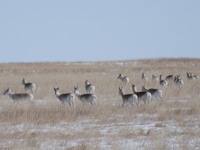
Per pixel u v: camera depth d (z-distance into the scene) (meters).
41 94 115.31
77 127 69.38
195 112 82.75
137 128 67.25
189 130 64.25
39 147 53.12
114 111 85.06
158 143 53.22
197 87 126.25
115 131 64.69
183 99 103.88
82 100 94.81
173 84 137.38
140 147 52.59
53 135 61.09
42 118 77.00
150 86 131.25
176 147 52.25
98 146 52.41
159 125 69.31
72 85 131.75
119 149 50.66
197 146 52.97
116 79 151.88
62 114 81.12
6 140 58.34
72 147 52.34
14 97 99.56
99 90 120.12
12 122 73.19
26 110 83.50
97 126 69.88
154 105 91.62
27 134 60.94
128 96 91.12
